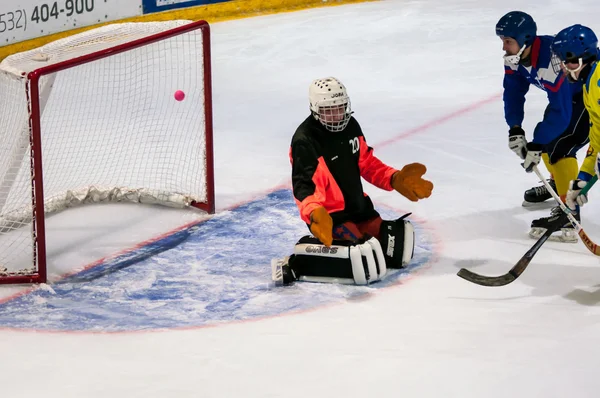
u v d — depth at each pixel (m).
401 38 24.33
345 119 10.18
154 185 14.18
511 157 15.13
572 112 11.33
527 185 13.75
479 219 12.42
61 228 12.75
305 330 9.16
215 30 26.06
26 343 9.13
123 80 20.38
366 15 27.12
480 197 13.30
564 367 8.05
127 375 8.25
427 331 8.98
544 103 18.16
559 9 26.77
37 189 10.63
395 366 8.20
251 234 12.31
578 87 11.11
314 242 10.41
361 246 10.15
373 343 8.74
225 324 9.45
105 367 8.45
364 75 21.27
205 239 12.20
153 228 12.68
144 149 16.14
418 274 10.62
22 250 11.91
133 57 21.97
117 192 13.72
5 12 22.12
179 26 12.62
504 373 7.96
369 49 23.42
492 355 8.35
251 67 22.23
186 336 9.17
